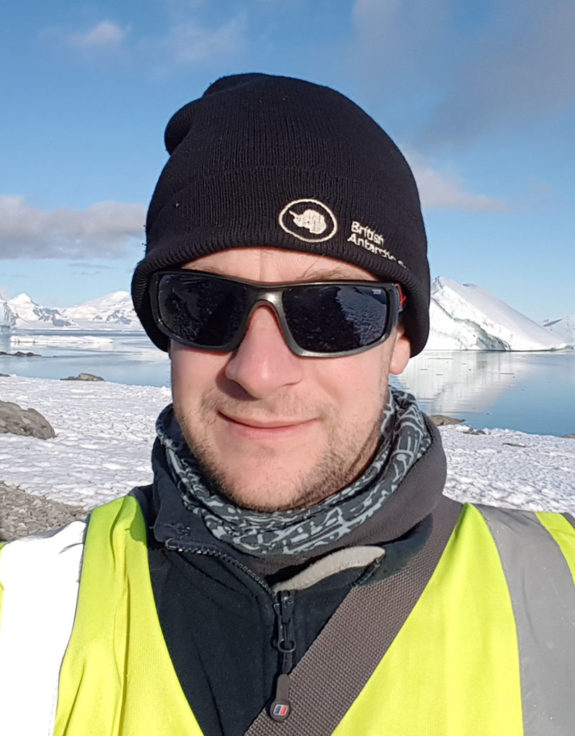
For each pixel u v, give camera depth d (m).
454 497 2.74
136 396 5.79
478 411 9.37
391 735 0.28
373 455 0.36
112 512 0.38
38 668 0.32
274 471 0.32
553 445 4.75
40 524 1.71
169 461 0.38
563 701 0.29
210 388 0.34
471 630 0.31
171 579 0.34
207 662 0.31
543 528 0.35
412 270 0.37
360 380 0.34
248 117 0.35
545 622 0.31
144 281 0.38
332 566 0.31
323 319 0.33
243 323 0.33
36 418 3.29
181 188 0.36
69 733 0.30
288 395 0.32
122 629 0.32
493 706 0.29
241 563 0.31
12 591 0.34
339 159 0.34
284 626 0.31
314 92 0.37
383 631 0.30
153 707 0.30
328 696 0.29
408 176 0.40
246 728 0.29
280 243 0.32
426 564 0.32
